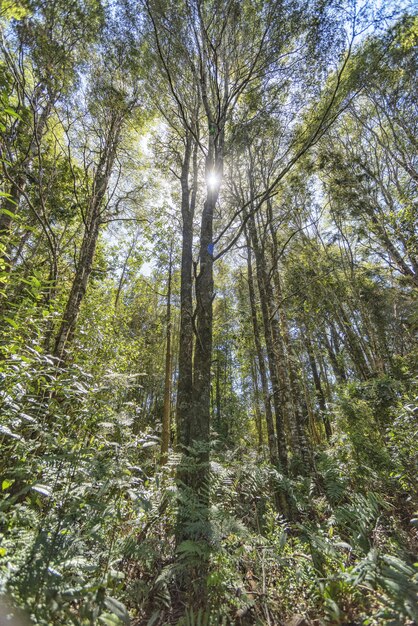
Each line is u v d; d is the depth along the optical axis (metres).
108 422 2.82
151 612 2.22
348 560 2.68
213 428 14.48
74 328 5.34
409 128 10.48
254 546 2.89
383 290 12.75
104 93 6.26
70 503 2.11
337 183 10.73
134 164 9.28
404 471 4.16
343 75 5.67
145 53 5.73
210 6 5.06
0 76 4.33
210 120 4.80
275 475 4.27
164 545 2.72
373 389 6.61
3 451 2.24
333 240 12.08
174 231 11.05
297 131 7.06
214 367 17.28
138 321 14.48
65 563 1.76
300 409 7.86
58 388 2.59
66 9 5.01
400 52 7.82
